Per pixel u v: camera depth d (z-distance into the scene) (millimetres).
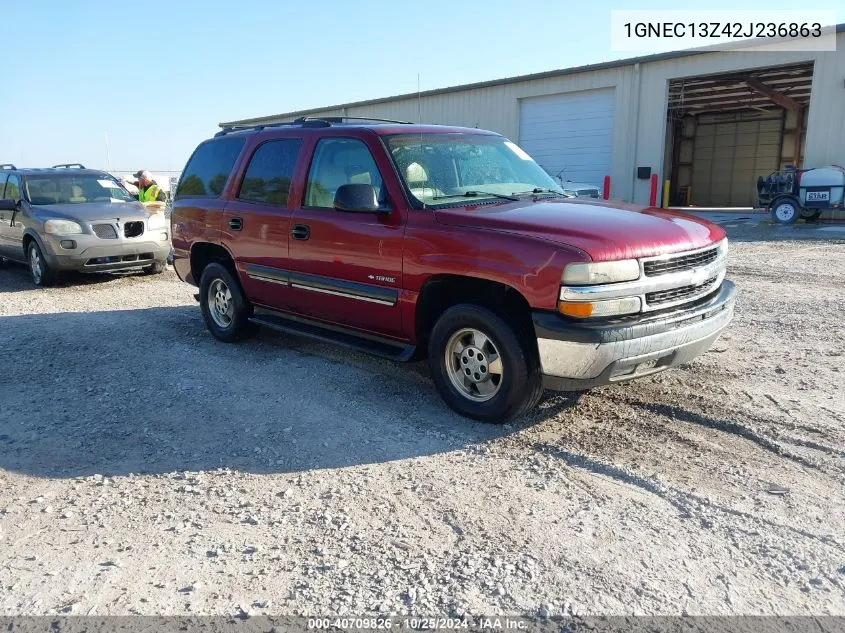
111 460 4168
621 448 4121
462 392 4641
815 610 2646
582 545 3121
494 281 4207
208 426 4668
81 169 12305
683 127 34375
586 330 3869
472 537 3211
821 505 3400
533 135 24703
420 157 5082
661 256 4109
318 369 5891
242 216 6121
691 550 3061
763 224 18047
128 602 2793
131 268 11125
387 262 4805
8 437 4543
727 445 4121
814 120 18734
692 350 4359
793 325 6836
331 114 31078
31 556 3150
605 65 22109
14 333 7469
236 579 2936
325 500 3607
